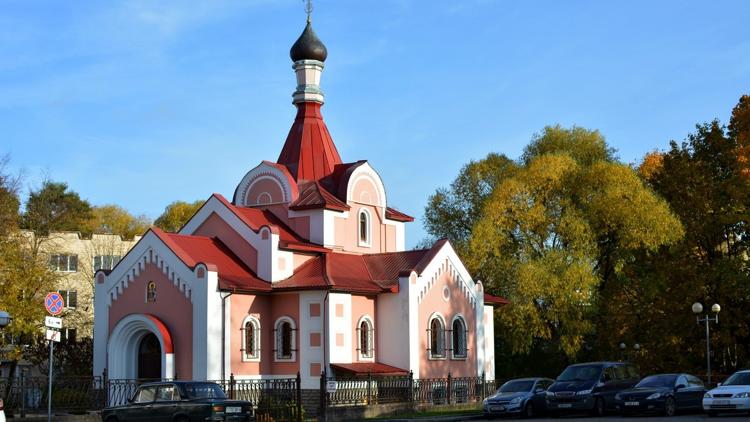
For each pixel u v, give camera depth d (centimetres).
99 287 4928
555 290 5462
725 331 5525
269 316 4888
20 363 7094
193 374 4544
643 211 5528
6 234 5612
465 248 6506
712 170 5944
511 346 5925
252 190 5509
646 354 5769
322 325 4734
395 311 5012
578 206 5916
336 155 5638
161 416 3117
